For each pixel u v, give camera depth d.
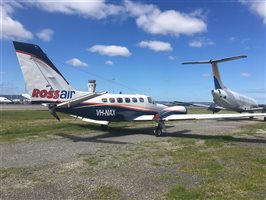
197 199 6.35
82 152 11.74
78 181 7.68
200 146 13.41
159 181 7.70
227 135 17.77
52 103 15.71
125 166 9.38
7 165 9.44
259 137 16.75
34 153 11.44
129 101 18.66
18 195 6.61
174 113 19.08
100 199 6.37
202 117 17.23
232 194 6.66
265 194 6.67
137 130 19.98
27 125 20.97
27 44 15.37
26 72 15.36
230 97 33.19
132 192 6.81
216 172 8.61
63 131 18.20
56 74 16.19
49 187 7.18
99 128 20.17
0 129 18.41
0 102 104.19
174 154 11.37
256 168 9.08
